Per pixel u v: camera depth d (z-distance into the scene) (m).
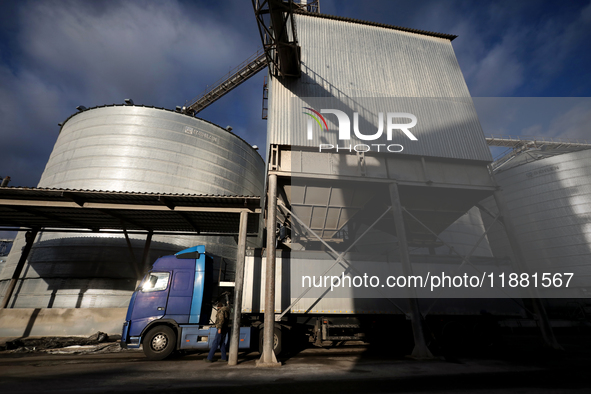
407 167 13.05
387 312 10.45
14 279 13.73
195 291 9.53
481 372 6.77
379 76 14.71
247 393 4.95
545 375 6.40
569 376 6.29
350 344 12.37
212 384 5.59
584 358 8.88
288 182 12.38
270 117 13.30
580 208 29.28
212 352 8.52
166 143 22.20
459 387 5.33
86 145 20.95
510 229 12.55
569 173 30.83
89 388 5.16
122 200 10.81
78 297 16.95
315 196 12.88
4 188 9.73
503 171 35.16
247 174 27.17
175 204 10.88
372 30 16.19
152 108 22.98
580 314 21.36
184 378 6.13
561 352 10.07
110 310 13.91
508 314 11.18
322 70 14.07
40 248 18.31
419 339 9.45
